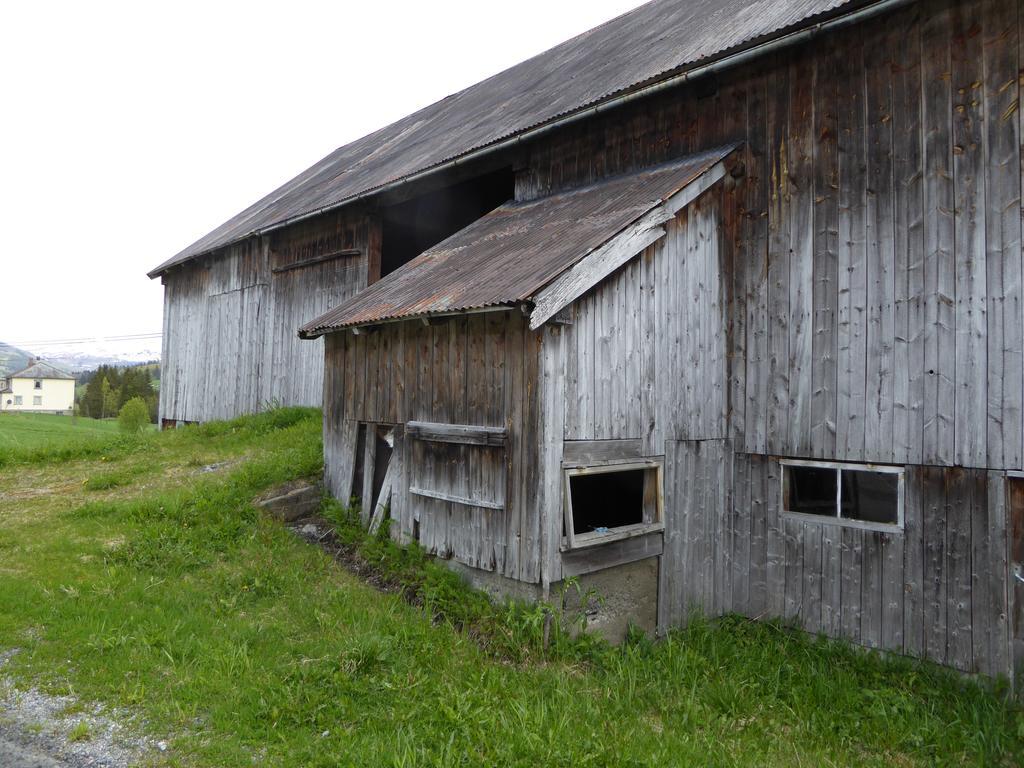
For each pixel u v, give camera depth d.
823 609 6.85
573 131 9.45
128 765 3.84
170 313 18.94
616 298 6.62
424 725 4.47
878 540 6.49
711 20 9.91
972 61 6.07
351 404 8.67
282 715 4.41
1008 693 5.64
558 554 6.10
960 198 6.09
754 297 7.53
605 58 11.54
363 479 8.41
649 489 7.02
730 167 7.64
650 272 6.95
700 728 5.08
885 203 6.54
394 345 7.96
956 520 6.02
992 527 5.82
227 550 7.46
